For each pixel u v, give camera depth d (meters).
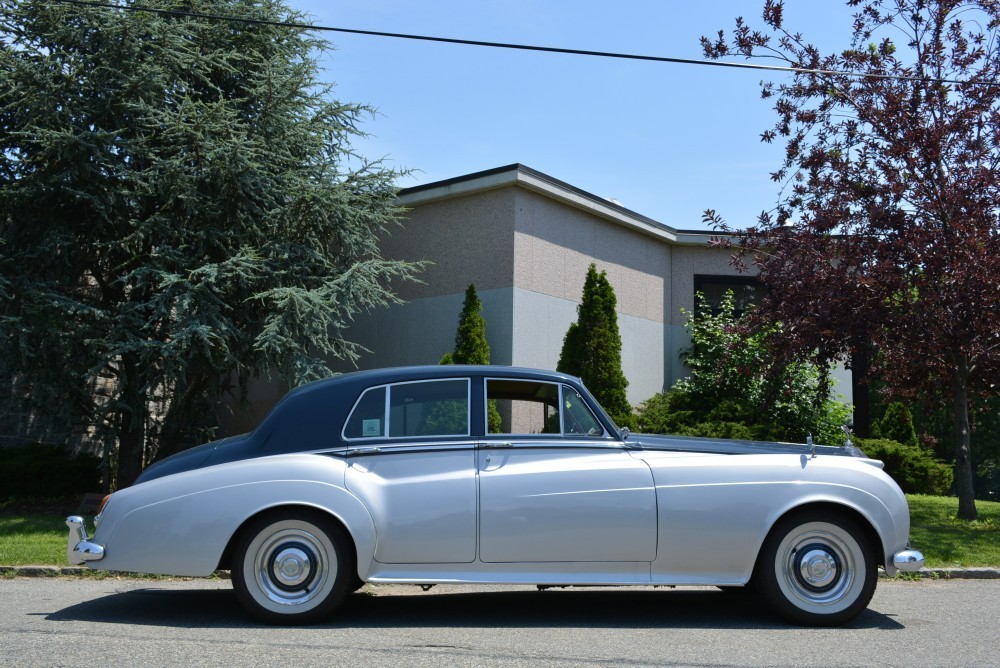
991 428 31.00
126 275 12.01
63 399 12.84
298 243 13.17
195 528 5.64
